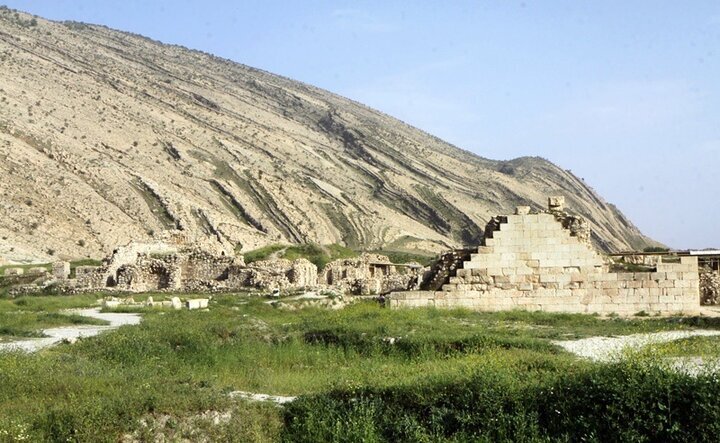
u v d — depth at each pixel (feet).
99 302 169.37
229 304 155.53
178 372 78.28
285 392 69.72
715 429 53.42
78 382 66.90
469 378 62.03
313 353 89.10
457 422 58.29
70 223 476.54
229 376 76.74
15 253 372.38
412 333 94.89
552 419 57.57
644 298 126.11
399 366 79.10
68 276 231.09
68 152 611.88
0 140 563.48
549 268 128.16
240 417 59.93
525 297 128.06
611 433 55.26
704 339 91.04
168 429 57.52
